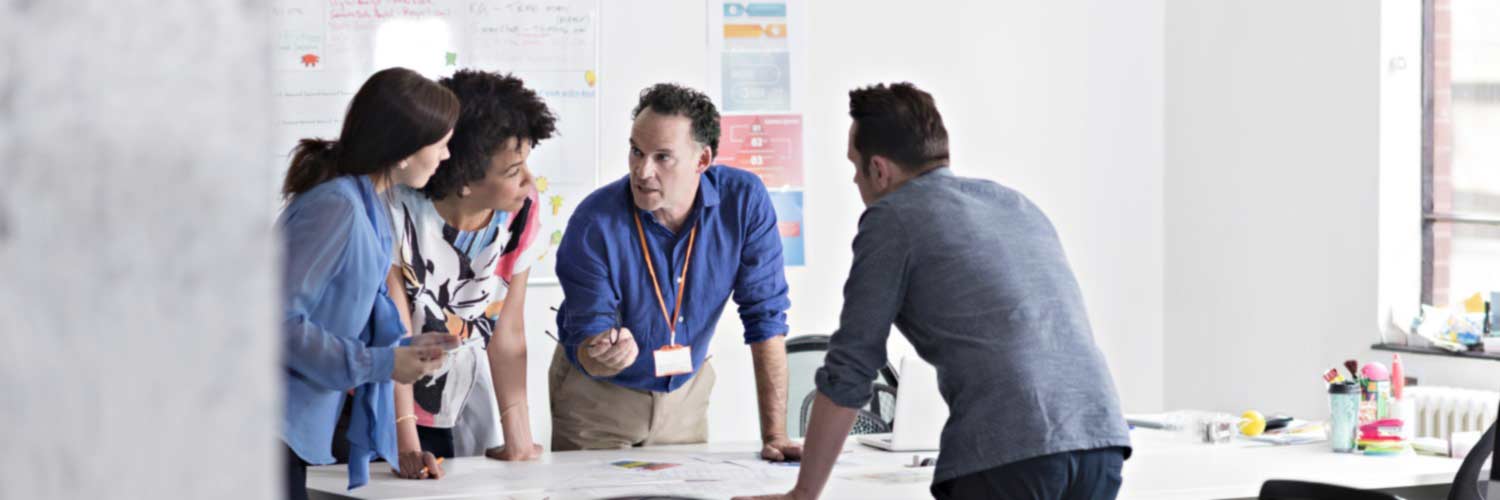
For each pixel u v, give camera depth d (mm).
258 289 167
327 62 4234
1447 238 4492
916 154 2131
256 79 167
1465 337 4285
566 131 4469
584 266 3004
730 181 3109
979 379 2016
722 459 2957
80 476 160
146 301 162
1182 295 5215
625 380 3131
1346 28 4570
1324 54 4652
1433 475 2771
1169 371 5281
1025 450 1968
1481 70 4387
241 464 166
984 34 4957
